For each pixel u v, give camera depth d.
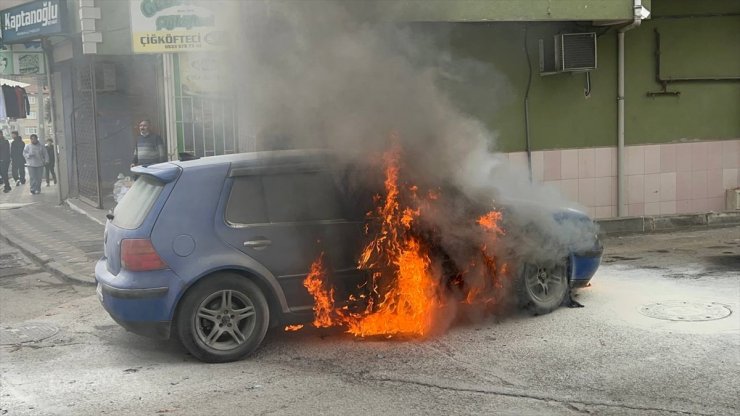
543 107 10.91
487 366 4.99
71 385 4.81
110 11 10.33
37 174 17.70
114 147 13.37
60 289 7.95
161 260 5.09
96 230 11.43
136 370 5.10
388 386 4.66
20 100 17.30
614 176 11.33
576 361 5.04
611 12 9.94
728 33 11.56
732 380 4.62
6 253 10.27
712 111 11.66
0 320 6.66
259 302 5.29
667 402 4.30
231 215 5.30
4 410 4.39
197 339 5.14
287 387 4.68
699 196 11.73
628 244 9.95
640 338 5.51
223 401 4.47
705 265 8.21
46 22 12.39
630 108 11.34
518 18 9.52
